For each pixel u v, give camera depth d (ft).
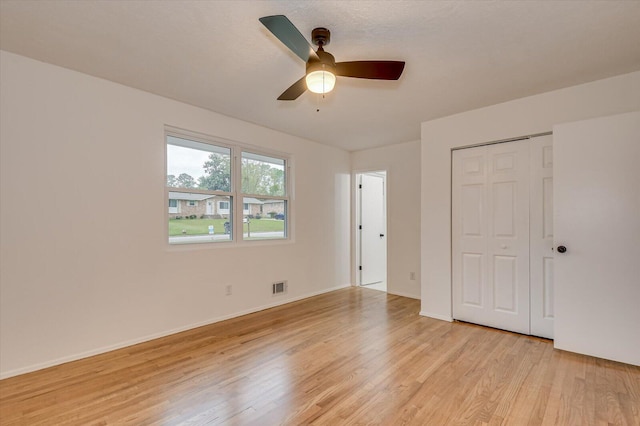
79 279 8.35
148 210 9.70
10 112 7.42
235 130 12.07
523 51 7.25
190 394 6.65
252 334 10.11
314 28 6.32
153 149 9.82
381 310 12.84
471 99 10.06
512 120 10.12
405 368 7.77
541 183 9.71
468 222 11.21
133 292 9.32
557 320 8.80
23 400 6.41
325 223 16.14
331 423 5.73
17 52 7.40
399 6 5.67
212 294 11.25
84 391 6.75
